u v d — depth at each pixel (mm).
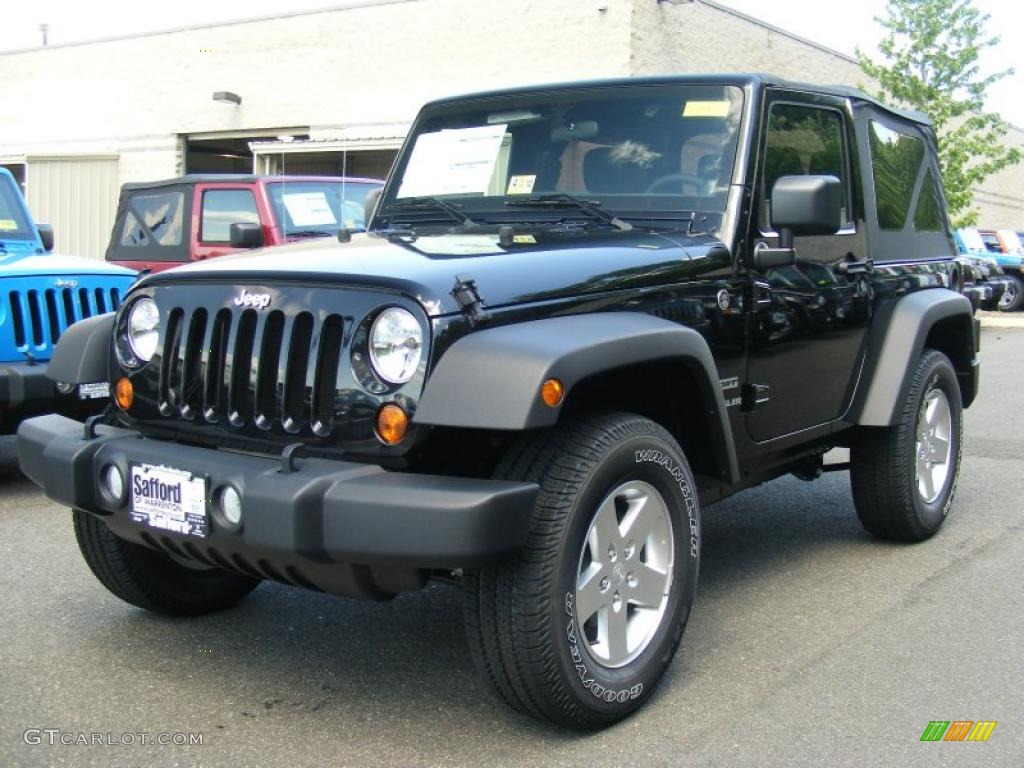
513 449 3018
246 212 8648
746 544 5066
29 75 22000
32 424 3541
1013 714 3236
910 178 5172
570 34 15492
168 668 3598
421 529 2670
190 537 3018
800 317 4055
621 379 3457
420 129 4520
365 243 3539
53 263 6184
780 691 3398
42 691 3412
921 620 4023
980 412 8867
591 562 3043
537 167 4156
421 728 3164
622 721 3191
